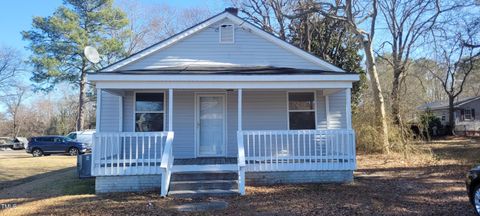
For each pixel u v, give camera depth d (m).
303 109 13.43
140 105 13.10
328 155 11.13
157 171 10.25
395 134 19.20
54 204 8.95
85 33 38.28
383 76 33.41
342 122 13.46
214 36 13.38
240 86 10.95
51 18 37.28
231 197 9.18
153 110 13.10
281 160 10.75
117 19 40.94
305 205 8.16
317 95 13.45
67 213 8.04
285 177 10.76
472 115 46.44
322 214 7.42
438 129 36.22
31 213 8.16
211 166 10.58
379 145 19.06
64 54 38.31
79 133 30.30
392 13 26.30
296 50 13.31
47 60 36.81
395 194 9.21
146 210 8.06
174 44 13.24
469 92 55.38
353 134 10.83
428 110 37.56
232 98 13.34
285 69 12.48
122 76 10.61
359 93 24.45
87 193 10.31
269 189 9.96
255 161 10.82
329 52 26.73
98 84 10.64
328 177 10.84
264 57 13.36
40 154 28.77
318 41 27.20
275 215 7.44
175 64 13.15
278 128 13.29
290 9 28.05
